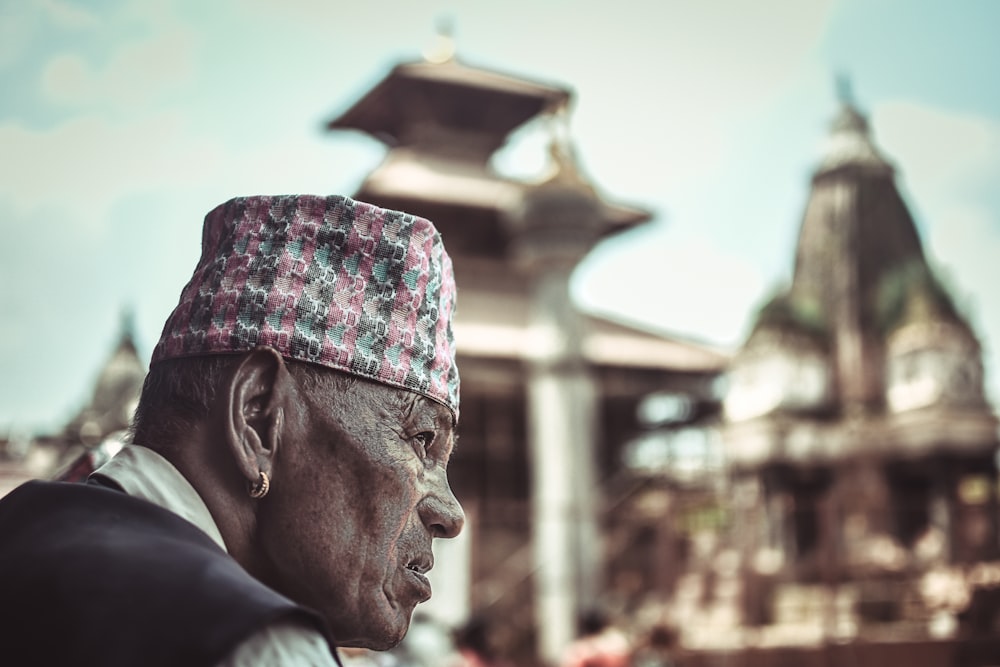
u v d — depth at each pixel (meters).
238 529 1.01
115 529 0.90
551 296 13.63
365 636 1.05
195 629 0.77
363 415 1.03
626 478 20.78
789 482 19.39
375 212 1.06
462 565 15.77
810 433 19.62
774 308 20.44
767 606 14.62
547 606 13.23
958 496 19.31
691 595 15.13
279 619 0.80
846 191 21.66
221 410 0.99
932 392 19.45
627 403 23.97
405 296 1.05
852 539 16.45
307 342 1.01
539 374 13.65
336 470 1.02
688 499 16.92
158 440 1.02
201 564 0.84
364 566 1.02
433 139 22.14
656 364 22.44
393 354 1.04
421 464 1.07
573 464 13.38
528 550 18.64
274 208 1.05
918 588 15.00
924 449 19.44
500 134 22.66
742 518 16.52
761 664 13.33
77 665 0.78
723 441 19.98
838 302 20.81
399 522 1.04
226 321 1.01
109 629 0.79
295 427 1.01
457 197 21.06
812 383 20.03
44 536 0.90
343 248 1.04
